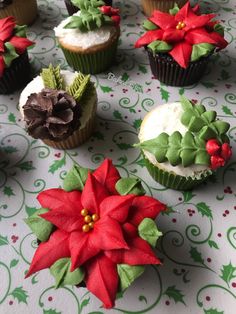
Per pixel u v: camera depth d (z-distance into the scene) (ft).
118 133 0.80
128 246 0.52
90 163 0.76
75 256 0.51
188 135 0.63
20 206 0.71
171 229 0.67
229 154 0.62
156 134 0.67
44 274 0.64
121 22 1.00
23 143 0.80
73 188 0.59
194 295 0.61
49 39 0.97
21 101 0.76
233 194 0.71
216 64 0.90
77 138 0.75
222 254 0.65
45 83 0.73
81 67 0.88
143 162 0.76
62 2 1.06
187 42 0.77
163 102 0.84
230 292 0.61
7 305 0.61
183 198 0.71
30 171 0.76
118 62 0.92
